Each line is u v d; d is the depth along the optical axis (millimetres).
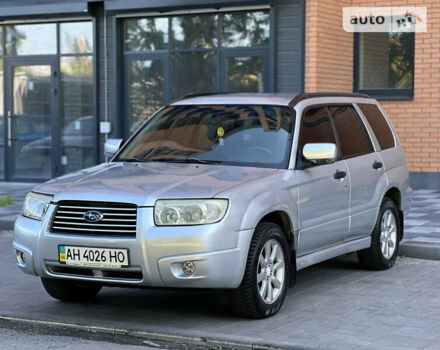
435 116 15359
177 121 7703
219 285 6113
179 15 16391
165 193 6137
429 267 8891
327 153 7004
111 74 17031
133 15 16625
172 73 16547
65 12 16812
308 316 6664
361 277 8367
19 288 7988
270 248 6590
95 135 17281
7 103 18172
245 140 7215
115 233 6125
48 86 17797
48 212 6406
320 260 7465
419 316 6660
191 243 5980
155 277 6039
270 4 15164
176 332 6082
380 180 8500
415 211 12406
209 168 6855
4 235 11531
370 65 15945
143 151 7504
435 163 15398
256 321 6496
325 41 15109
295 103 7465
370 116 8789
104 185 6434
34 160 18062
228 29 15945
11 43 18094
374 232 8508
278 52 15273
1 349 5848
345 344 5781
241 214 6180
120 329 6250
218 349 5840
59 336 6223
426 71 15406
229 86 16000
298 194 6949
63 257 6262
